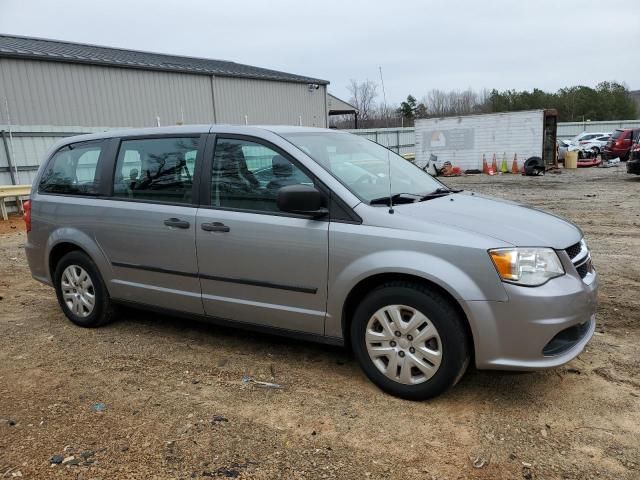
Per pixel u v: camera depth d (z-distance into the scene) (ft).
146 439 10.13
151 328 16.26
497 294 10.27
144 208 14.51
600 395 11.37
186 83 81.56
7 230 37.83
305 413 10.98
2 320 17.46
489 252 10.34
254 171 12.99
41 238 16.94
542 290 10.24
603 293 18.21
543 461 9.21
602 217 34.35
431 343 10.93
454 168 77.15
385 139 100.73
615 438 9.82
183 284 14.12
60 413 11.19
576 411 10.78
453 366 10.73
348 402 11.38
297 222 12.15
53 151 17.26
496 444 9.73
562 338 10.70
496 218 11.75
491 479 8.80
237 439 10.08
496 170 74.59
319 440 10.00
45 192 17.04
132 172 15.06
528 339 10.25
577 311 10.55
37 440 10.17
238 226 12.84
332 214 11.83
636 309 16.56
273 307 12.73
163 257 14.25
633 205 39.22
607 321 15.60
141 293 14.98
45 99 62.49
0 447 9.96
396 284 11.19
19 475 9.08
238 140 13.37
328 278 11.81
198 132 14.05
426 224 11.06
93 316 16.11
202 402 11.53
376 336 11.53
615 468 8.97
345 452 9.62
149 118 75.92
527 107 229.66
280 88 100.78
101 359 13.99
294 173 12.42
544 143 71.05
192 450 9.74
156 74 76.59
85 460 9.50
